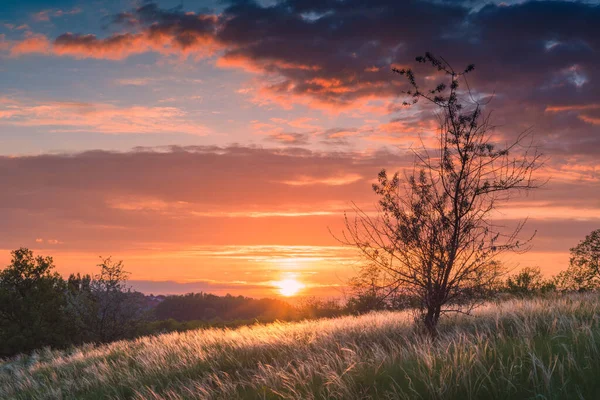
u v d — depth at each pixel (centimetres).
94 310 2592
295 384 714
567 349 564
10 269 2948
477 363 592
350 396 601
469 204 1018
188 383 927
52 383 1296
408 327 1134
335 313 2709
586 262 2334
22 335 2664
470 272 1021
